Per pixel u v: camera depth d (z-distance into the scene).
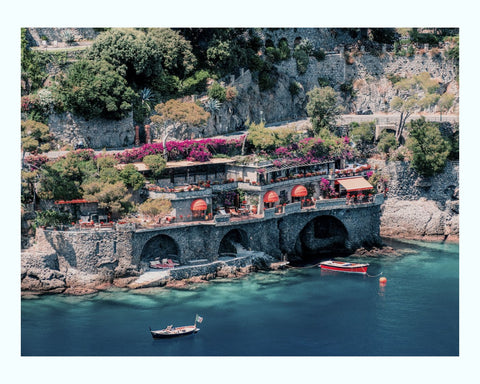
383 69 186.88
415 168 169.50
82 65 146.75
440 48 186.50
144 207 134.00
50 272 128.88
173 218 138.50
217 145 153.75
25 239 131.62
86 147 146.62
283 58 177.88
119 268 132.25
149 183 141.88
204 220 140.62
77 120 145.88
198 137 160.50
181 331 116.25
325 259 152.50
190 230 138.88
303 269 145.38
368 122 173.38
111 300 126.94
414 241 165.25
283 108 177.62
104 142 149.25
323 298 130.62
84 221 134.62
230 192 148.62
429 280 139.75
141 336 115.81
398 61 186.62
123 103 149.00
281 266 145.25
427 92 177.50
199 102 161.62
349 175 160.75
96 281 130.50
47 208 133.88
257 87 172.50
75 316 121.31
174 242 138.62
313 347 114.06
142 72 156.50
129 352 111.81
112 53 151.62
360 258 152.88
